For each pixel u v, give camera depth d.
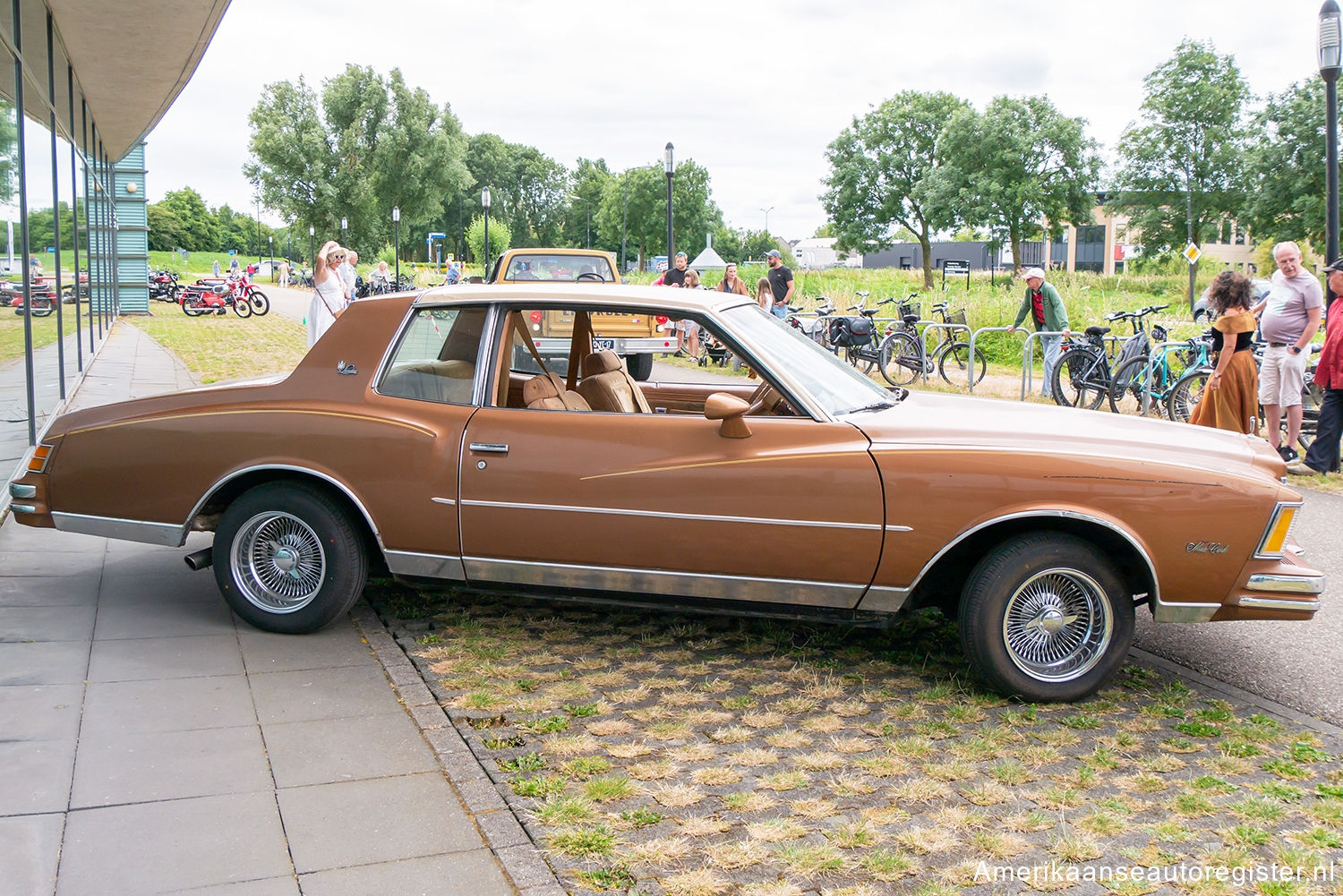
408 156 72.62
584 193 141.50
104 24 11.42
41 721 3.59
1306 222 53.59
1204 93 59.94
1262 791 3.37
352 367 4.54
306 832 2.92
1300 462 9.56
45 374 9.66
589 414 4.30
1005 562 3.98
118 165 30.28
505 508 4.30
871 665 4.51
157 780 3.20
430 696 3.95
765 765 3.50
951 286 33.28
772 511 4.08
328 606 4.53
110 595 5.08
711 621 5.06
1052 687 4.06
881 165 72.50
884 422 4.19
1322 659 4.74
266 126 68.50
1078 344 12.98
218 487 4.54
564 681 4.23
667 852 2.88
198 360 17.23
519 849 2.87
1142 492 3.91
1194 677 4.45
